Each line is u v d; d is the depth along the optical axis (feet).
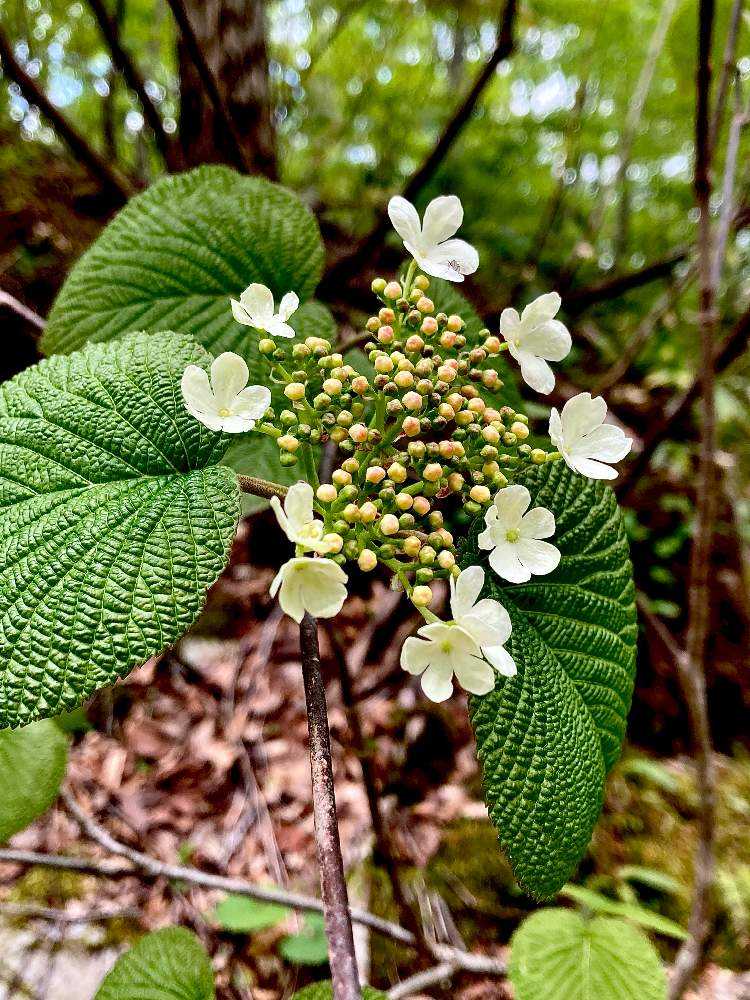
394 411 0.62
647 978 0.87
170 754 2.03
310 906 1.23
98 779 1.93
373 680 2.16
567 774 0.64
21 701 0.50
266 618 2.44
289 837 1.83
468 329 0.97
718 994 1.43
